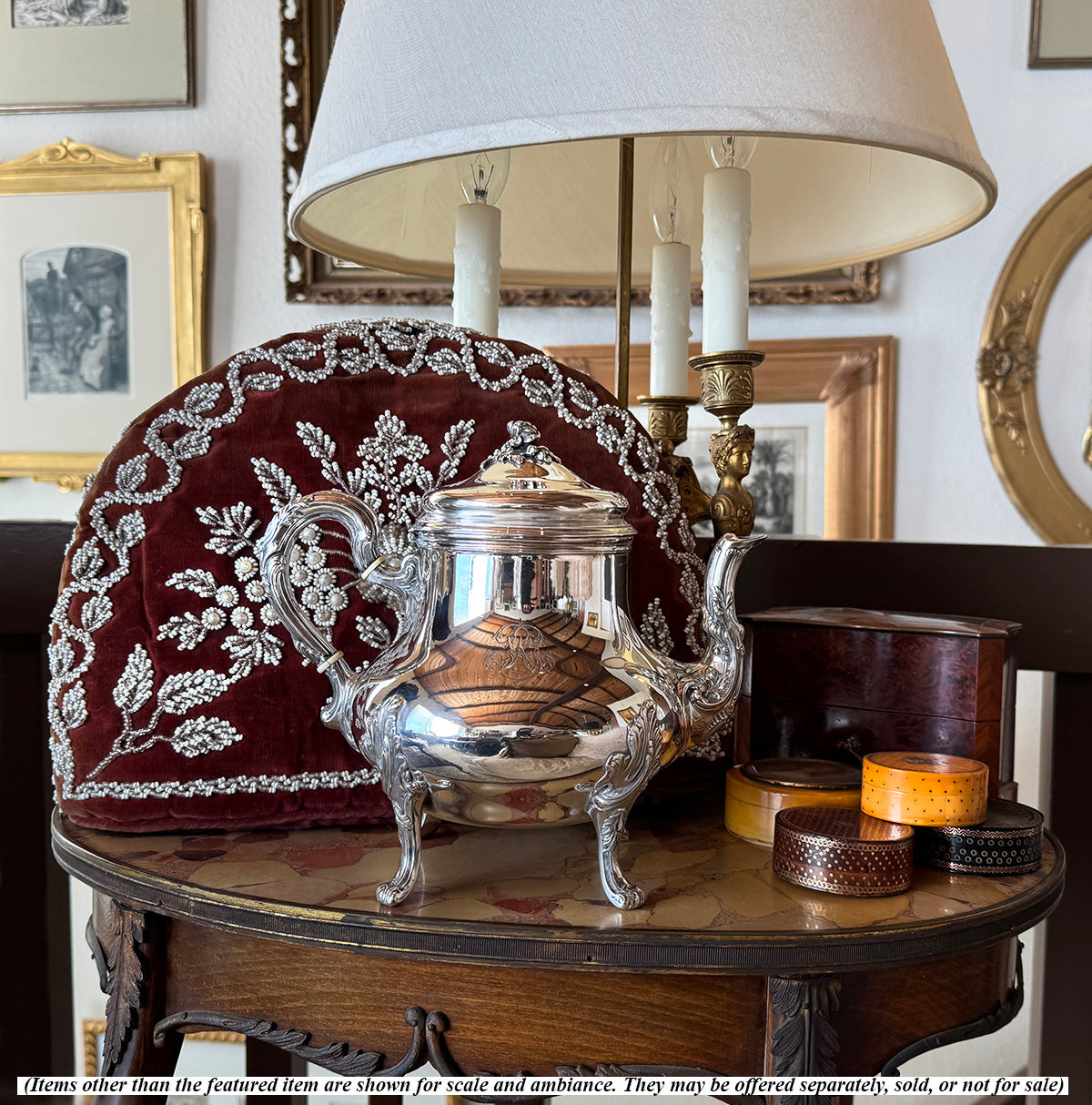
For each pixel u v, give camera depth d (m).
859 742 0.54
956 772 0.44
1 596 0.80
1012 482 1.17
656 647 0.54
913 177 0.62
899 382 1.20
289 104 1.23
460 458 0.52
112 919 0.44
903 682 0.53
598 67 0.40
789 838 0.43
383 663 0.41
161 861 0.44
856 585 0.80
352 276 1.25
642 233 0.79
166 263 1.26
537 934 0.36
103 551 0.49
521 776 0.37
